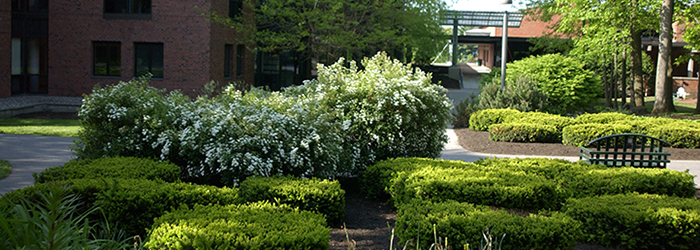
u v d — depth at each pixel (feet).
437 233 15.94
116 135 27.53
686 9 74.90
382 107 29.84
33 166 33.45
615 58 84.02
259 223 15.07
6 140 43.93
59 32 69.92
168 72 69.05
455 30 131.23
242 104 27.81
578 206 20.02
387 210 24.54
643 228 18.78
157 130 26.73
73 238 11.37
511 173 23.85
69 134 48.49
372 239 19.11
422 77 31.89
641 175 25.25
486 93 64.18
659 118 53.11
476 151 43.93
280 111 26.76
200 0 67.92
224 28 73.51
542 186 21.62
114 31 69.26
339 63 32.53
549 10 82.79
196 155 25.68
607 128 45.83
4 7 67.72
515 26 128.47
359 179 28.99
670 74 82.02
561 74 66.64
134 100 27.91
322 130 26.17
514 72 70.90
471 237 15.79
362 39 72.64
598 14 73.67
